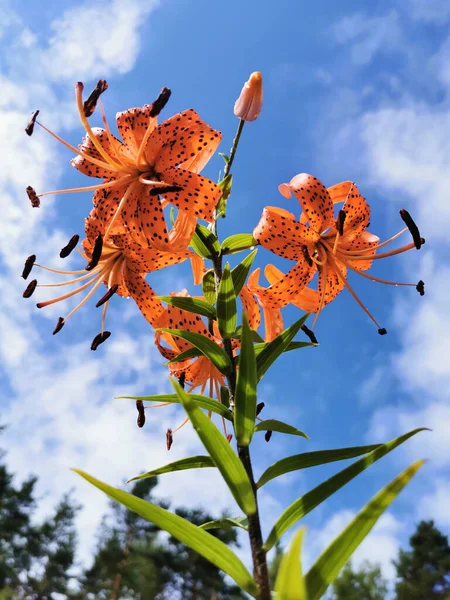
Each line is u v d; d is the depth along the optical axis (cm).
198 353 25
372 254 31
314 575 15
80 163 29
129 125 28
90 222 30
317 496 18
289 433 23
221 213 28
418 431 17
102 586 288
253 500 17
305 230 29
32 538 300
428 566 336
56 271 30
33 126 27
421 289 30
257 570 17
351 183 32
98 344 28
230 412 23
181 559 304
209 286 27
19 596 272
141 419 27
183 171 27
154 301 30
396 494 15
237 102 27
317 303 31
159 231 27
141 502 16
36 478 308
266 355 23
